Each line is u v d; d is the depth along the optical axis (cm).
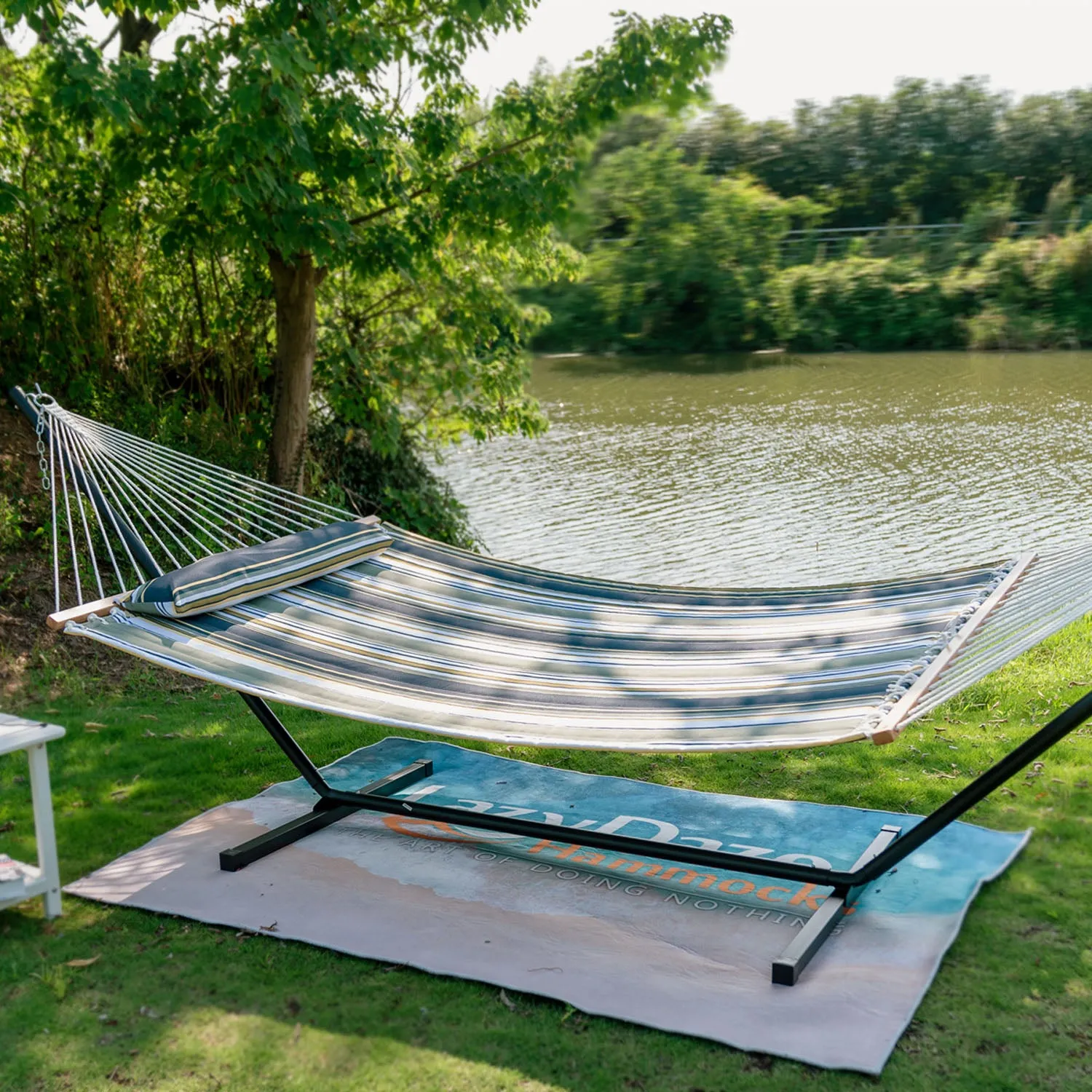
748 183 3119
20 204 835
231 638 404
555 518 1242
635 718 338
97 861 420
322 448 1040
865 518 1185
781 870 364
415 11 835
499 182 827
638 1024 306
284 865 413
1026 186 3127
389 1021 313
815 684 340
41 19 646
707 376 2420
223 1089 285
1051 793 453
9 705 599
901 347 2852
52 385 891
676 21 811
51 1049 302
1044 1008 308
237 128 657
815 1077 282
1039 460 1420
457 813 421
